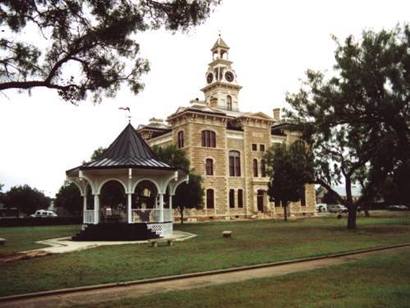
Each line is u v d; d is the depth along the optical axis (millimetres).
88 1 11188
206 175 54281
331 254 16391
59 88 12227
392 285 10070
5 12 11000
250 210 57875
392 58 14859
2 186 82312
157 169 26297
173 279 11656
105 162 26469
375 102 14953
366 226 35094
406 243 20578
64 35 11789
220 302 8547
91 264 14438
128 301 8789
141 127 63812
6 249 20156
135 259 15547
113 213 32312
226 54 69688
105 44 12062
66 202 60438
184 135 54812
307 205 65000
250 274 12336
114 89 12719
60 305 8766
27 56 11977
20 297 9562
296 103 28625
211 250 18203
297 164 33906
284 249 18188
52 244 22719
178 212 52344
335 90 17812
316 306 7996
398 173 18078
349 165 32438
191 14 11102
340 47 16406
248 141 59438
